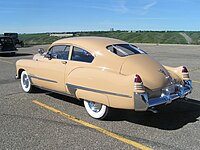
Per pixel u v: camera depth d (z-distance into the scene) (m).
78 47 5.58
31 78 6.84
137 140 4.20
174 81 5.25
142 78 4.74
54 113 5.53
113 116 5.14
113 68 4.93
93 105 5.19
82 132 4.51
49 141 4.14
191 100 6.59
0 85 8.35
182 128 4.73
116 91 4.56
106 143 4.09
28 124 4.86
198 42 41.72
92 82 4.94
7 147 3.92
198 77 9.97
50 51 6.34
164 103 4.73
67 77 5.57
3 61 15.43
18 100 6.52
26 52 22.22
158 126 4.83
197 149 3.90
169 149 3.89
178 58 17.39
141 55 5.36
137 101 4.35
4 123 4.90
